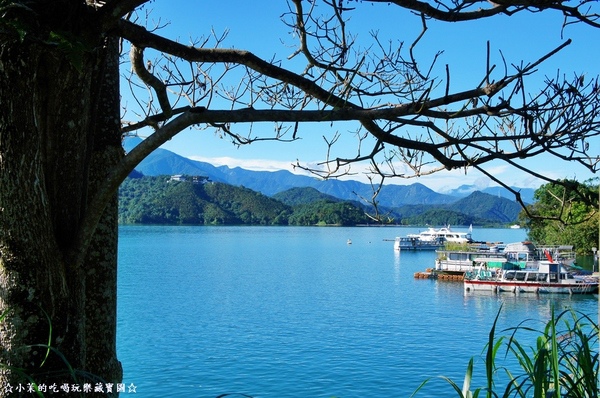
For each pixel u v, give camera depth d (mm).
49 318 3410
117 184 3957
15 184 3547
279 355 29859
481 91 3959
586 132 4016
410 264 94062
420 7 4348
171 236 175500
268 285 62281
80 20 3799
